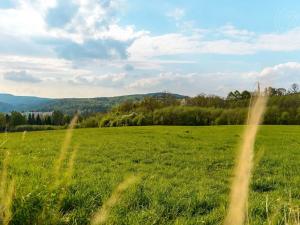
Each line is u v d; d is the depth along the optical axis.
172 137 35.81
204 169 16.11
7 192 3.44
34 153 17.41
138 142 29.00
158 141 30.33
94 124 93.31
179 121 92.06
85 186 8.19
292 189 10.87
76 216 5.55
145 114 95.62
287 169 16.12
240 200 1.13
